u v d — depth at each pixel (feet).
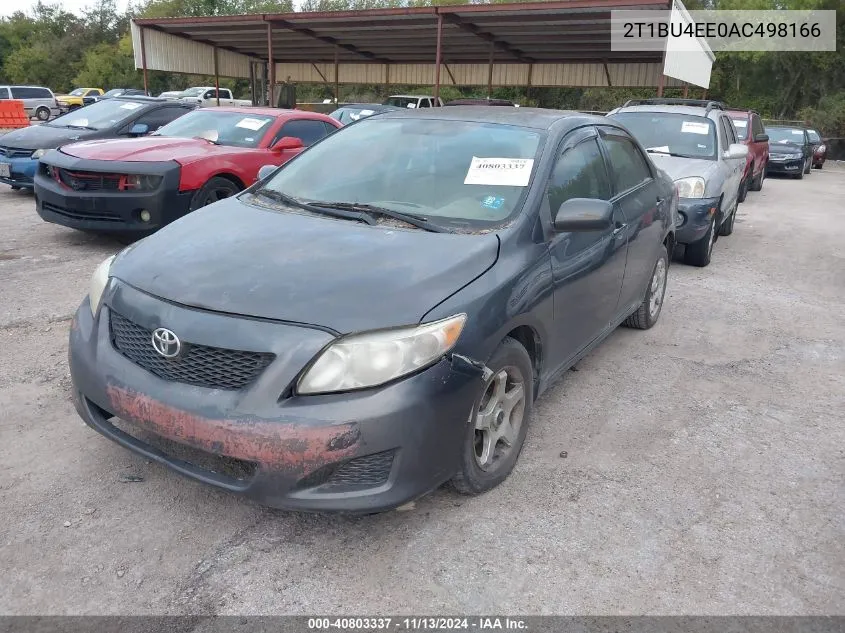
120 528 9.46
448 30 63.82
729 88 147.43
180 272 9.54
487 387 9.75
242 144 26.68
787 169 69.05
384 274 9.32
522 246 10.82
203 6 214.07
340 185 12.57
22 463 10.84
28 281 19.94
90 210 22.74
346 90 148.77
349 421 8.27
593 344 14.29
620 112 30.89
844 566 9.47
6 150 33.24
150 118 35.19
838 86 139.44
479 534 9.70
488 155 12.37
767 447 12.66
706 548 9.69
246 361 8.49
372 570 8.92
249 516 9.87
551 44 71.36
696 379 15.66
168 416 8.68
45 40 217.97
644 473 11.55
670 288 23.25
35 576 8.54
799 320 20.38
